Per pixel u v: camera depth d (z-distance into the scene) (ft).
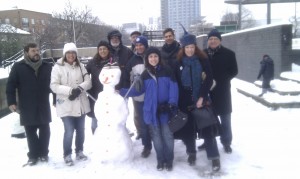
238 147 19.67
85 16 191.52
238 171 16.26
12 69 17.94
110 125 16.92
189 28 179.01
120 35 19.98
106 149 16.92
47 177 16.72
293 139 20.67
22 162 19.08
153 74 16.35
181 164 17.37
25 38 131.54
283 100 29.81
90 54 140.77
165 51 20.04
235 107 32.35
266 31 41.91
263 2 77.97
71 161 17.99
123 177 16.07
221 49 17.85
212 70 17.67
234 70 17.78
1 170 18.02
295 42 67.62
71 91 17.17
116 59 19.65
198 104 16.07
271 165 16.85
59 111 17.67
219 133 17.40
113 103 16.87
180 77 16.61
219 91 17.78
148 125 16.78
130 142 17.67
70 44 17.84
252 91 37.86
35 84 17.85
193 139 16.98
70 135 17.85
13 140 23.79
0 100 34.17
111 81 17.02
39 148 18.80
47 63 18.70
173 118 16.05
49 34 160.66
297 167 16.46
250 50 48.19
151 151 19.45
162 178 15.78
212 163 16.51
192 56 16.57
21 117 17.94
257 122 25.52
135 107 18.60
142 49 18.24
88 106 18.40
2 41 108.37
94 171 16.76
